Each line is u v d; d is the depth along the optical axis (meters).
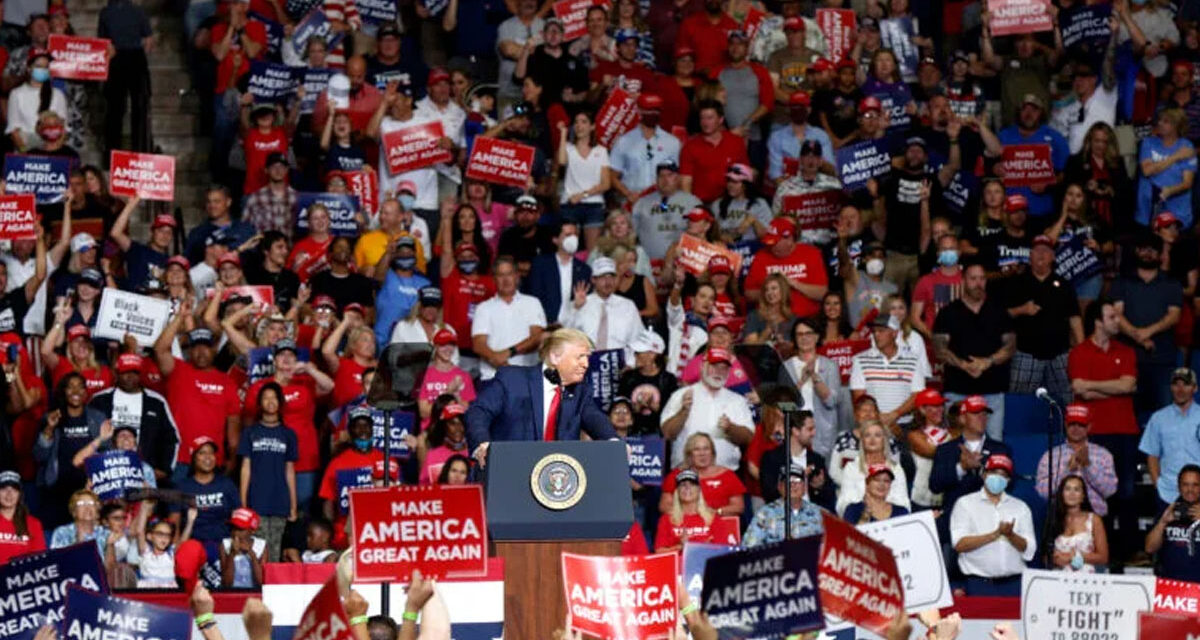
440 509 11.52
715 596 10.44
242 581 22.11
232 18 32.16
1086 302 29.08
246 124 30.75
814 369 25.89
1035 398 27.59
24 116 31.48
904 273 29.73
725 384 25.09
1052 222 30.86
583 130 30.36
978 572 22.91
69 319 27.05
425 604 10.94
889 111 31.34
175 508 23.20
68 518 24.58
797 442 24.17
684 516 22.20
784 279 27.08
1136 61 33.44
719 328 25.58
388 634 13.33
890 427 25.48
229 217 29.98
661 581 12.27
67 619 12.54
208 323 26.56
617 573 12.24
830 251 29.50
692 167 30.73
